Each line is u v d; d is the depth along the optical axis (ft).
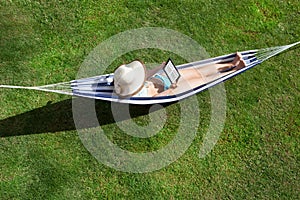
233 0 16.85
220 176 15.23
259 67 16.21
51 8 16.15
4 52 15.55
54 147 14.93
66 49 15.81
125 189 14.85
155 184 14.97
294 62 16.40
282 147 15.62
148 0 16.60
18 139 14.85
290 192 15.28
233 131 15.65
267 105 15.94
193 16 16.60
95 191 14.74
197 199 14.97
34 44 15.74
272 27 16.70
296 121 15.88
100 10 16.33
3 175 14.56
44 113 15.17
